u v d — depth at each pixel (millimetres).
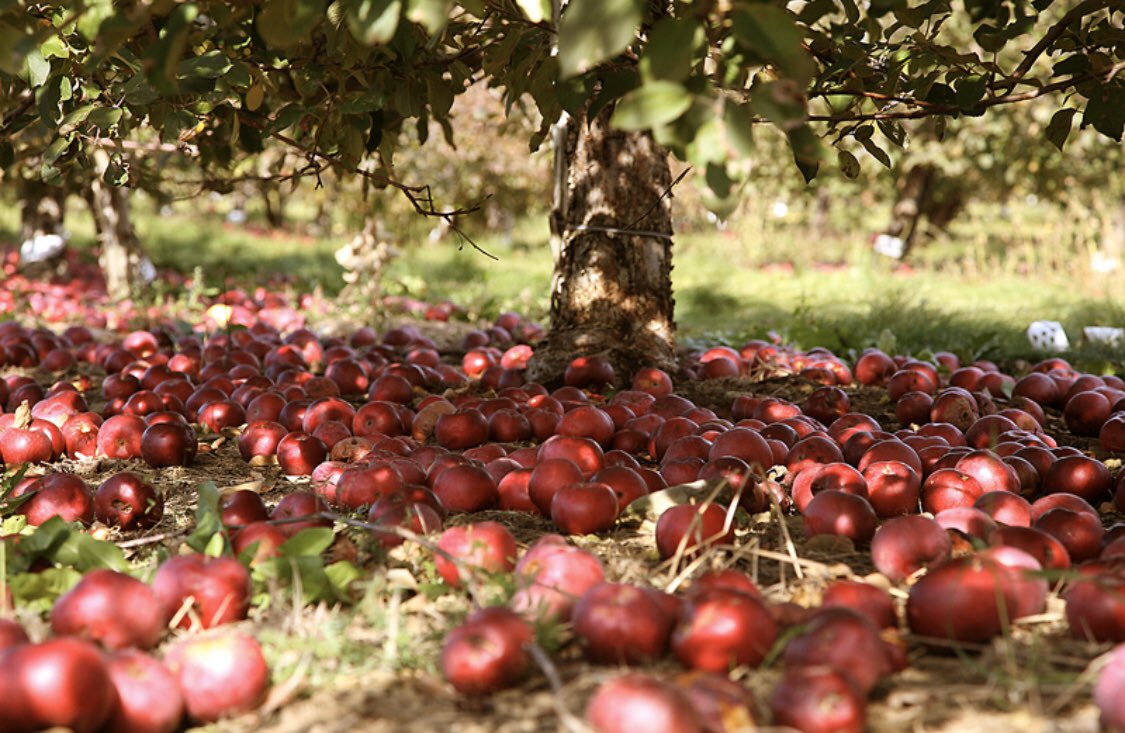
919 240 11102
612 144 2779
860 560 1711
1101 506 1997
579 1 1271
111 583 1418
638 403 2500
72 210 13195
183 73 1806
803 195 9531
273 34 1401
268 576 1541
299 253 9758
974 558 1447
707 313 6059
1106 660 1339
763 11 1275
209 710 1336
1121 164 7695
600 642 1396
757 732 1237
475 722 1321
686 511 1686
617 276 2803
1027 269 8086
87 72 2010
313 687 1394
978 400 2621
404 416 2500
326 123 2180
